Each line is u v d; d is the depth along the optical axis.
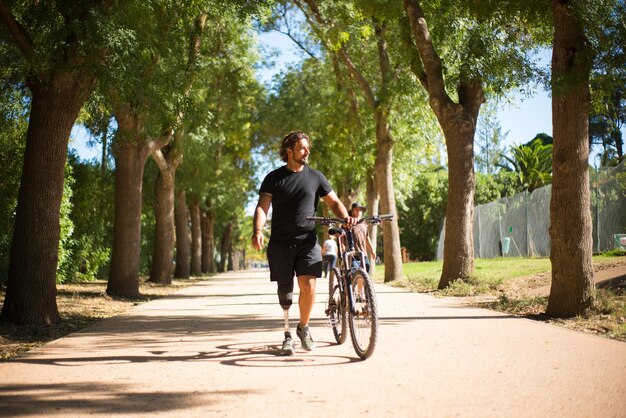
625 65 10.98
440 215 58.84
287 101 35.59
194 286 25.77
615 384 5.00
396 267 24.45
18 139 18.48
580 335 7.89
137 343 7.97
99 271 30.44
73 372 5.95
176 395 4.93
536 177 58.31
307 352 6.94
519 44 15.62
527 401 4.54
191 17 16.20
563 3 10.03
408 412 4.30
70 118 10.62
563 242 10.00
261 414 4.32
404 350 6.93
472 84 17.53
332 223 7.05
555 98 10.15
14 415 4.35
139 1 13.03
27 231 10.41
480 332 8.31
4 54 12.60
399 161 29.62
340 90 28.94
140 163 19.06
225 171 39.56
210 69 23.80
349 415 4.26
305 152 6.89
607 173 21.88
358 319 6.54
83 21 10.16
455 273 17.16
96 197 27.12
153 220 36.59
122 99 11.50
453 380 5.32
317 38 24.48
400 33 18.80
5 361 6.62
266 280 32.03
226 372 5.85
